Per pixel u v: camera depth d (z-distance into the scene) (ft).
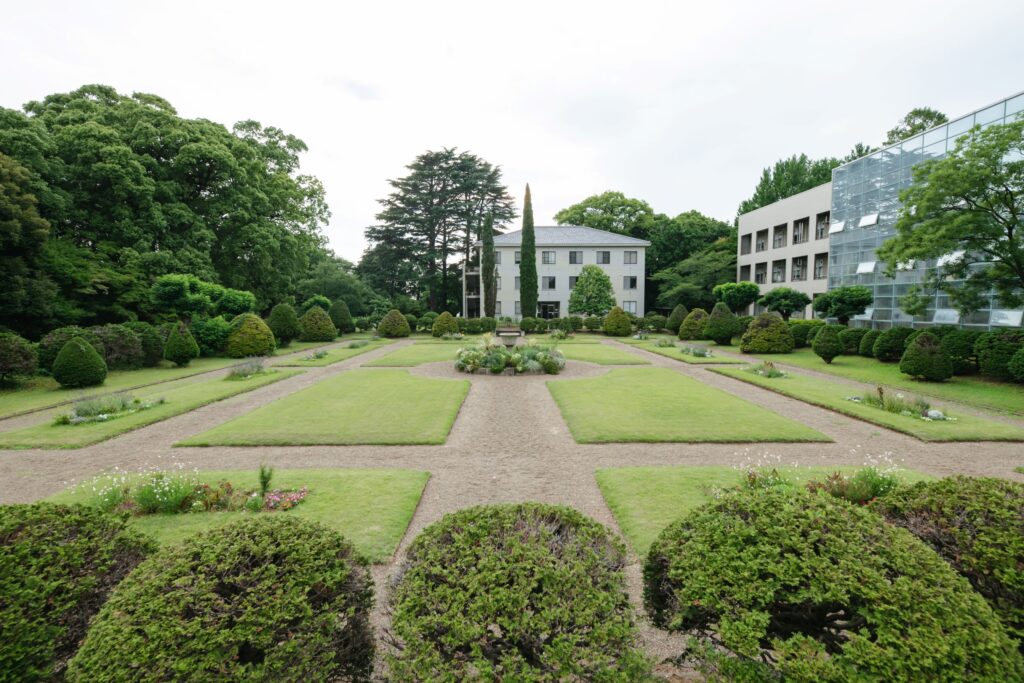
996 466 26.17
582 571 8.36
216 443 30.48
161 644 7.26
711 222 177.88
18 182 59.93
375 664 10.68
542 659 7.52
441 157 150.82
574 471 25.46
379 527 18.88
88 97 82.69
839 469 25.07
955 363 55.47
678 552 9.17
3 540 9.15
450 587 8.21
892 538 8.32
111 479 24.36
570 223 193.36
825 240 109.81
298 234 123.65
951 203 51.98
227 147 91.15
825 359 67.15
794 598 7.67
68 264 67.46
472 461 27.25
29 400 44.83
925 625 7.07
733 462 26.73
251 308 87.71
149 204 77.41
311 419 36.47
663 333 132.05
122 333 61.72
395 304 156.76
